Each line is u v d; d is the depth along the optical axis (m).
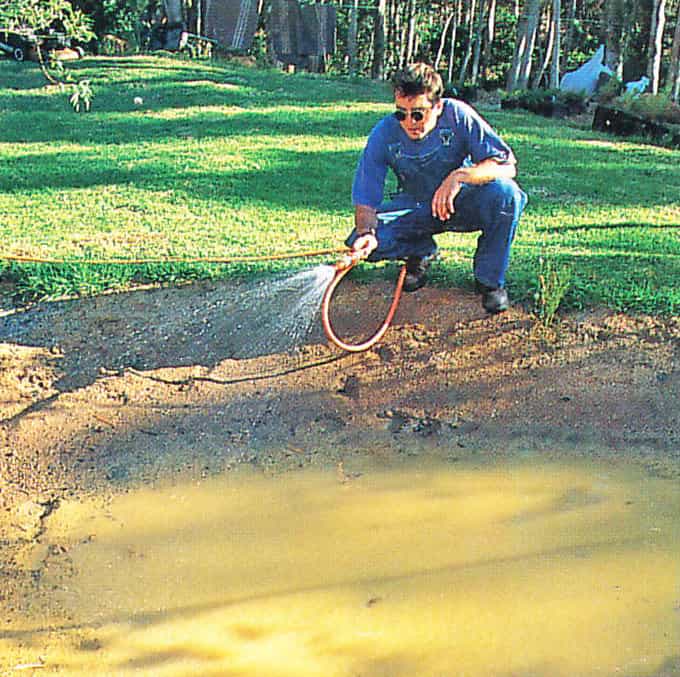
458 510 4.39
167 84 16.19
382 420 5.14
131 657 3.48
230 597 3.81
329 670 3.41
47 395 5.23
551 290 5.64
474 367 5.38
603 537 4.18
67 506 4.44
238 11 27.39
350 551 4.11
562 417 5.09
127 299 6.07
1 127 12.35
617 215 8.60
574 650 3.50
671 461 4.76
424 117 4.92
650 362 5.33
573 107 18.78
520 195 5.22
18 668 3.42
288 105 14.90
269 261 6.56
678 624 3.63
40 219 7.79
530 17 22.77
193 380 5.38
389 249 5.42
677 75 19.06
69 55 19.89
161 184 9.06
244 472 4.72
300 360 5.51
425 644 3.54
